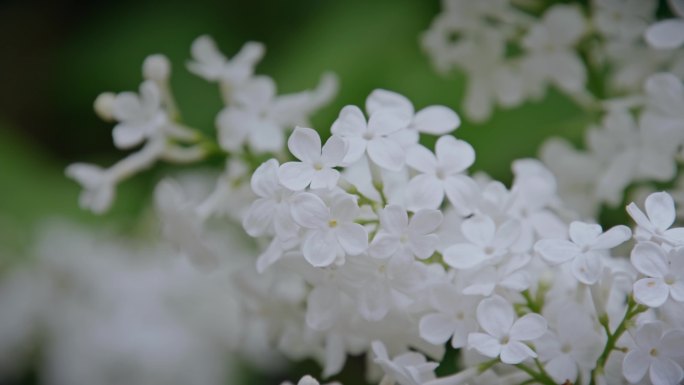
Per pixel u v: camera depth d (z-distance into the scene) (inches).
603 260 20.7
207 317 27.3
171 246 22.6
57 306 27.5
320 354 22.4
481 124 27.1
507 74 24.6
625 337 20.4
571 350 20.3
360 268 20.4
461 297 20.3
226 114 22.7
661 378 19.8
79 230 28.8
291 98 22.9
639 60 23.8
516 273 20.4
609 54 23.9
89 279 27.4
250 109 22.8
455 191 20.6
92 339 27.2
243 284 22.2
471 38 24.6
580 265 20.0
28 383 27.9
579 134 25.6
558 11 23.7
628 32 23.6
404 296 20.7
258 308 22.3
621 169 23.0
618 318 20.8
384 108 20.8
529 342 20.3
